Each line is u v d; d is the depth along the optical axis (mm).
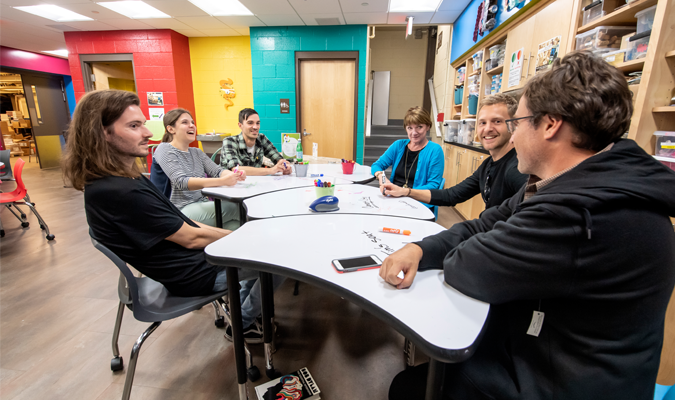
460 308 687
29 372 1377
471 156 3557
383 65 7820
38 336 1614
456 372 756
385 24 4754
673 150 1325
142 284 1310
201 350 1535
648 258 529
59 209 3934
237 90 5543
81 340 1588
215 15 4348
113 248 1046
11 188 5094
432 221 1325
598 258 542
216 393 1290
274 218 1285
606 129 582
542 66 2406
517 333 695
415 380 855
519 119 699
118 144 1096
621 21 1797
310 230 1148
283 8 4078
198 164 2213
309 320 1795
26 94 6719
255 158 2693
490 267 656
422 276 823
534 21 2527
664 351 1288
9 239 2938
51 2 3926
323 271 841
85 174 1014
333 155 5383
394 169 2455
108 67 5715
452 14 4367
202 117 5711
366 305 715
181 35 5258
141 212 1034
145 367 1422
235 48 5406
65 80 7512
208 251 961
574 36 2057
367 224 1227
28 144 9180
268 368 1361
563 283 577
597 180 559
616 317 562
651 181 535
